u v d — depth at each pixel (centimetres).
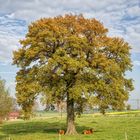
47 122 10044
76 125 8319
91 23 6169
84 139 5238
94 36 6125
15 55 6369
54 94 5912
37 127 8444
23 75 6372
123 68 6397
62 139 5322
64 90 5953
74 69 5688
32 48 6112
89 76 5978
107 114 13275
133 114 11919
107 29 6291
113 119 9906
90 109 6284
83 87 5822
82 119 10738
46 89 5934
